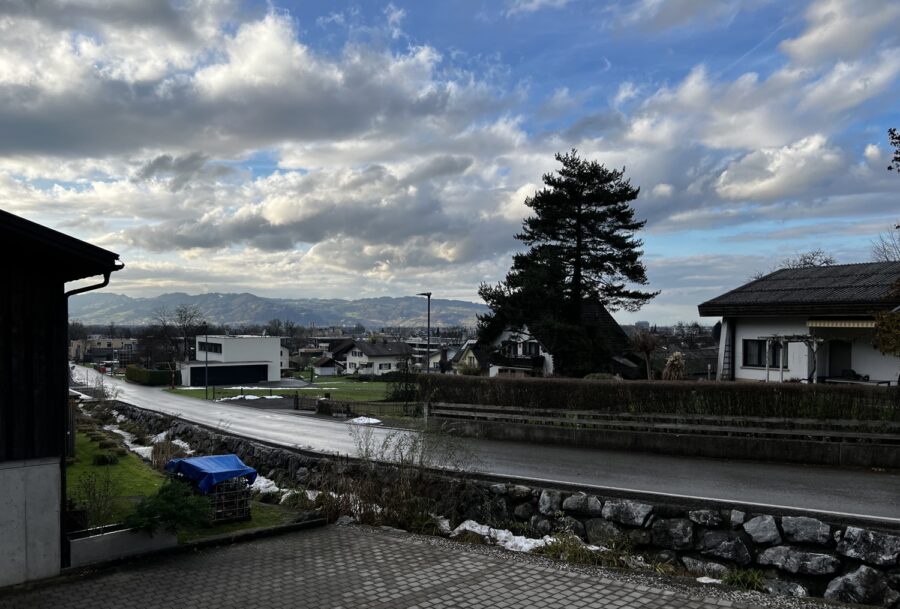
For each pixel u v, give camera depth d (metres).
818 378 22.53
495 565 9.20
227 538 10.27
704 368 36.16
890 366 21.20
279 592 8.02
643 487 12.91
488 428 20.55
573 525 11.55
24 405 8.21
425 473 13.05
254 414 37.16
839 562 9.12
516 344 43.03
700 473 14.38
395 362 113.06
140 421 32.00
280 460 17.81
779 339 22.12
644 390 18.59
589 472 14.61
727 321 25.81
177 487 9.98
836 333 22.58
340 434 24.19
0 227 7.55
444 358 65.12
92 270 8.81
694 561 10.23
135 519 9.36
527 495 12.32
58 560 8.50
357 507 12.16
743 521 10.08
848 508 10.97
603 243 31.66
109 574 8.62
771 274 27.89
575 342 29.53
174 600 7.70
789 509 9.99
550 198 31.44
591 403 19.53
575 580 8.58
